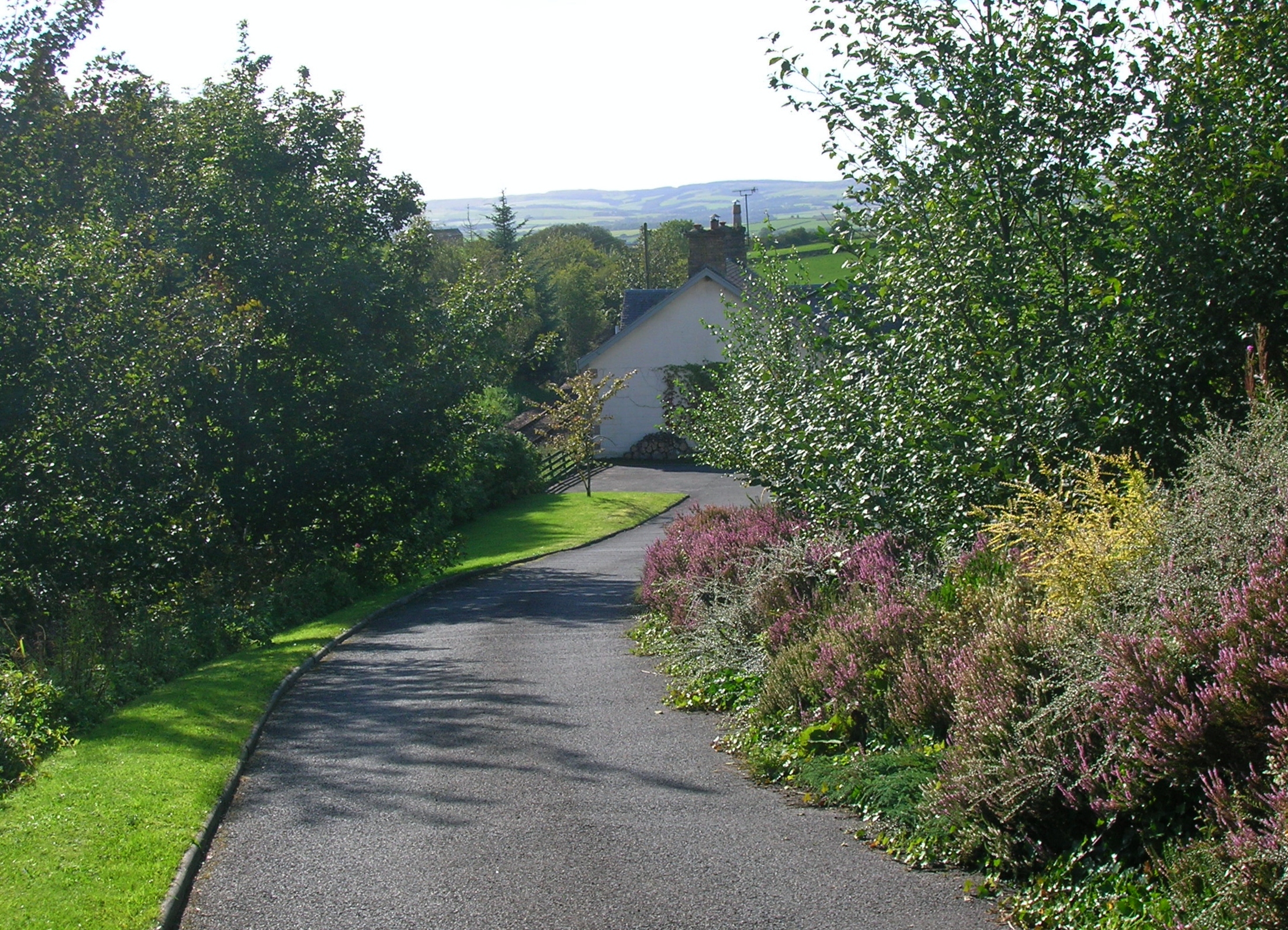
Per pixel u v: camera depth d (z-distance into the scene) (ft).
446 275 223.10
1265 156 27.76
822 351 38.99
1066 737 18.35
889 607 27.81
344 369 68.95
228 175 68.44
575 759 26.91
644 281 289.53
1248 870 13.61
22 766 25.36
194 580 59.62
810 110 31.68
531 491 142.20
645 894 18.02
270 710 33.76
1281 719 14.40
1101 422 27.73
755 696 31.83
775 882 18.40
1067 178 29.81
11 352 51.98
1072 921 16.02
